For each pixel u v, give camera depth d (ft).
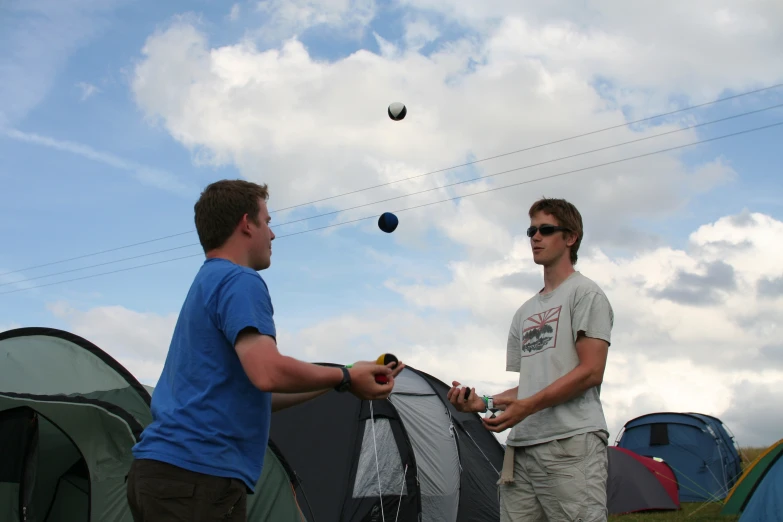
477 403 12.86
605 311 13.00
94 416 21.06
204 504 8.42
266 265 10.17
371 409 30.86
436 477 30.71
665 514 38.60
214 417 8.71
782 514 25.79
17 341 22.41
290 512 23.81
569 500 12.38
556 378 13.04
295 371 8.47
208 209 9.86
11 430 20.89
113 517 20.45
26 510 20.61
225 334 8.77
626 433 49.39
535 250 14.06
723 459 45.62
